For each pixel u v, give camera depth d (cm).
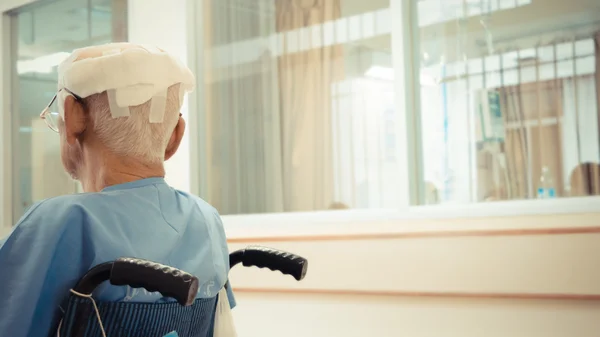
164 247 80
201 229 87
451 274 214
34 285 71
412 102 235
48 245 73
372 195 245
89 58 81
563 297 196
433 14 233
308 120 260
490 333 209
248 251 93
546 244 199
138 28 296
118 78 80
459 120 228
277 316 252
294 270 89
